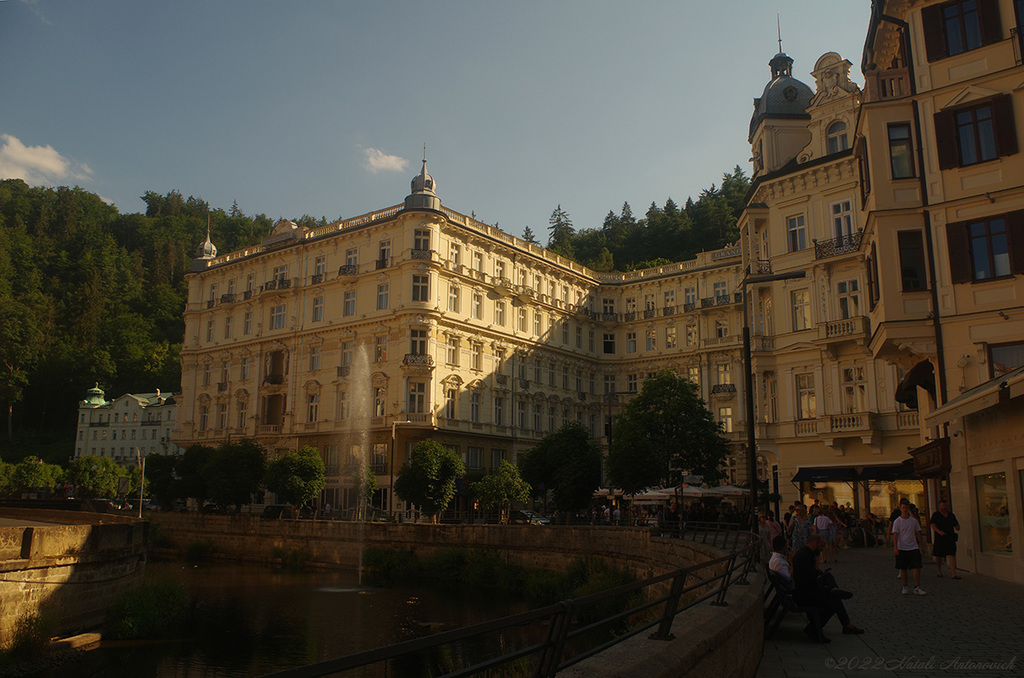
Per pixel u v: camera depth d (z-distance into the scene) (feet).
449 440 213.46
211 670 78.38
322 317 233.96
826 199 136.67
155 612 92.27
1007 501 64.28
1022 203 77.66
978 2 82.48
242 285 261.24
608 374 277.23
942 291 81.20
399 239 219.61
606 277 285.02
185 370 270.05
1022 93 78.74
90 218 565.94
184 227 604.08
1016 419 62.28
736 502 204.33
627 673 19.71
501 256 242.37
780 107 155.33
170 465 215.92
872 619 47.03
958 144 82.07
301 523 175.83
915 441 126.52
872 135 86.74
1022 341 76.23
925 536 100.68
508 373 237.66
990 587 59.67
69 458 404.16
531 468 181.27
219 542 189.67
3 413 408.87
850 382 133.39
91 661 77.20
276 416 240.73
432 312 211.41
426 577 150.41
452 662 83.35
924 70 85.35
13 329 406.62
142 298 491.72
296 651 88.38
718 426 169.78
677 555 99.86
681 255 394.11
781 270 141.90
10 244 467.93
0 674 66.95
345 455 214.90
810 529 81.41
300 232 247.70
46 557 76.13
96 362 434.30
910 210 83.76
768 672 34.19
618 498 191.93
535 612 16.62
